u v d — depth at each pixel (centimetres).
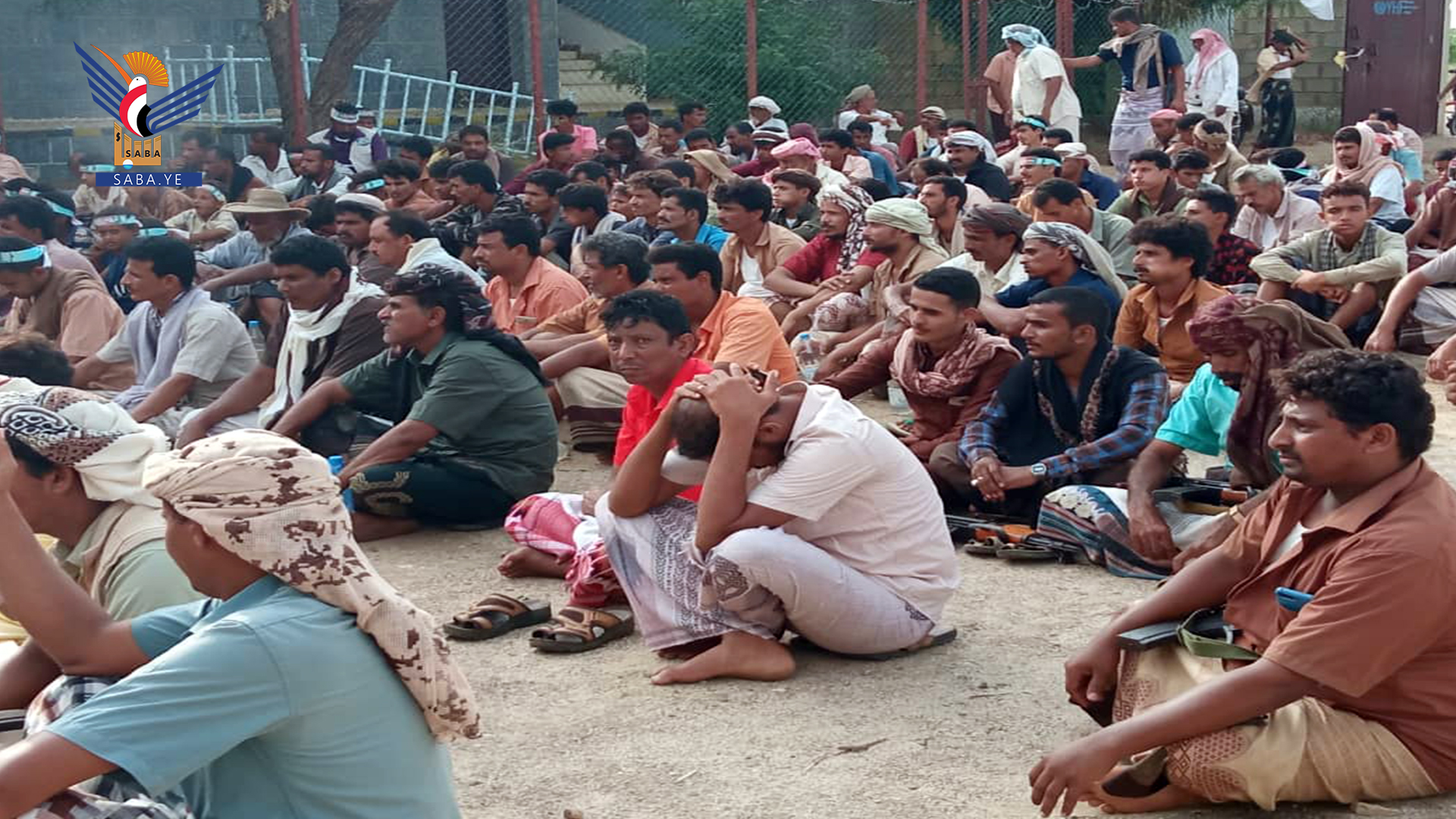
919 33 1584
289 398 630
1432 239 914
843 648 426
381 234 771
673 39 1741
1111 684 339
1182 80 1466
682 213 852
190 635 235
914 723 386
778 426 405
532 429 580
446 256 774
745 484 403
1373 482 301
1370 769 310
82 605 258
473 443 574
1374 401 293
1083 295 514
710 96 1678
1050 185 804
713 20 1675
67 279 732
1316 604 297
